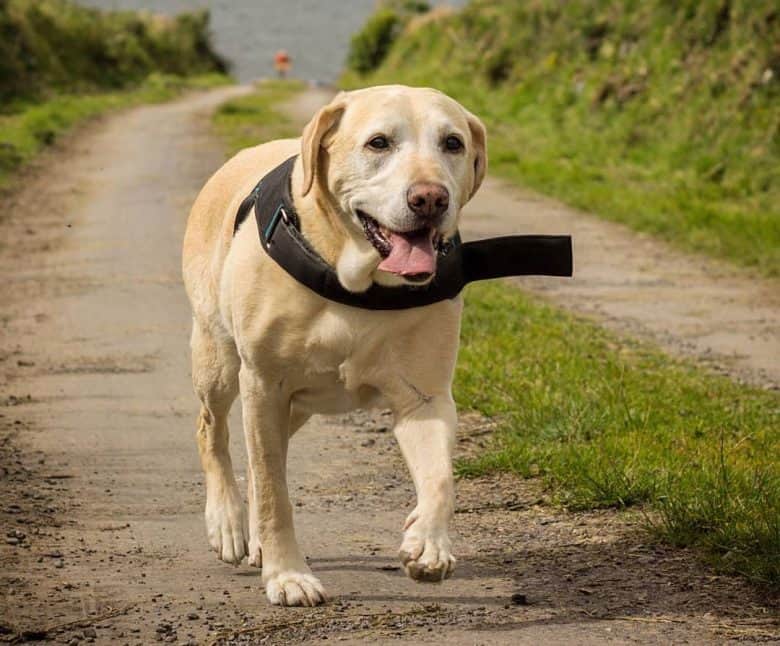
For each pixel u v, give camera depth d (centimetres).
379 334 446
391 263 421
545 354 920
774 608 453
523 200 1977
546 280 1369
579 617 444
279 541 467
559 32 3192
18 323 1098
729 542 508
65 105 3666
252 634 426
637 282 1366
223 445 543
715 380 908
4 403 819
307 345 451
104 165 2422
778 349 1059
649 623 437
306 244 445
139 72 5494
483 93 3353
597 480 596
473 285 1245
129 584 483
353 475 664
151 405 814
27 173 2302
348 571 504
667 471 604
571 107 2780
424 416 452
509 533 556
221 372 529
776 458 648
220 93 5150
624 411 732
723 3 2388
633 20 2756
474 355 906
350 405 476
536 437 700
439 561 414
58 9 5166
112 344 1006
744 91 2138
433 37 4634
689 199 1897
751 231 1608
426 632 427
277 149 550
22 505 594
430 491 429
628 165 2286
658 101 2416
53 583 481
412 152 428
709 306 1240
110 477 650
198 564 514
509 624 436
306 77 9106
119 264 1406
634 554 517
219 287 513
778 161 1953
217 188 553
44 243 1570
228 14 13300
